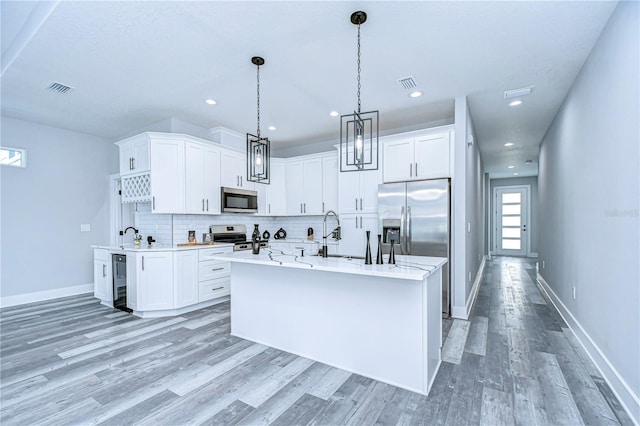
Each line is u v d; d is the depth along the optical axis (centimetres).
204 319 362
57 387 215
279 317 277
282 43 254
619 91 206
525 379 224
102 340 298
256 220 564
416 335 210
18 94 352
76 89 340
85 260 504
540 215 586
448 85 334
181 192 407
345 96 364
